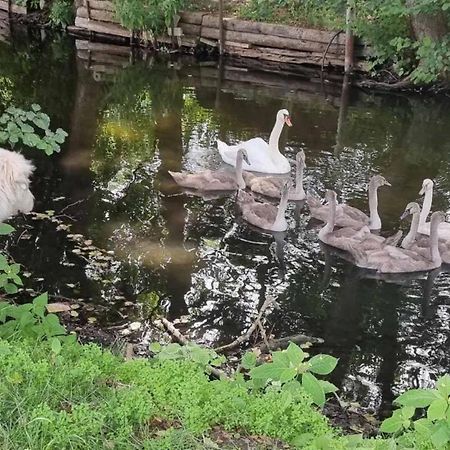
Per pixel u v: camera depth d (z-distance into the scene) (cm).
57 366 376
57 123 1166
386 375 593
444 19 1386
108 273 721
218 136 1139
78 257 745
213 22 1631
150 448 326
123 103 1295
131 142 1092
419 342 646
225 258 772
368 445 345
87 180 939
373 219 854
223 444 341
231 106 1295
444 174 1020
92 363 385
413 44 1374
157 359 422
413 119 1268
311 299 706
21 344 396
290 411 357
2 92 1334
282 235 832
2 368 361
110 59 1619
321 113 1276
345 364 607
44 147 558
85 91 1365
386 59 1477
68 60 1598
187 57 1656
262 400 366
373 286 738
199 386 366
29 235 781
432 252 773
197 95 1359
